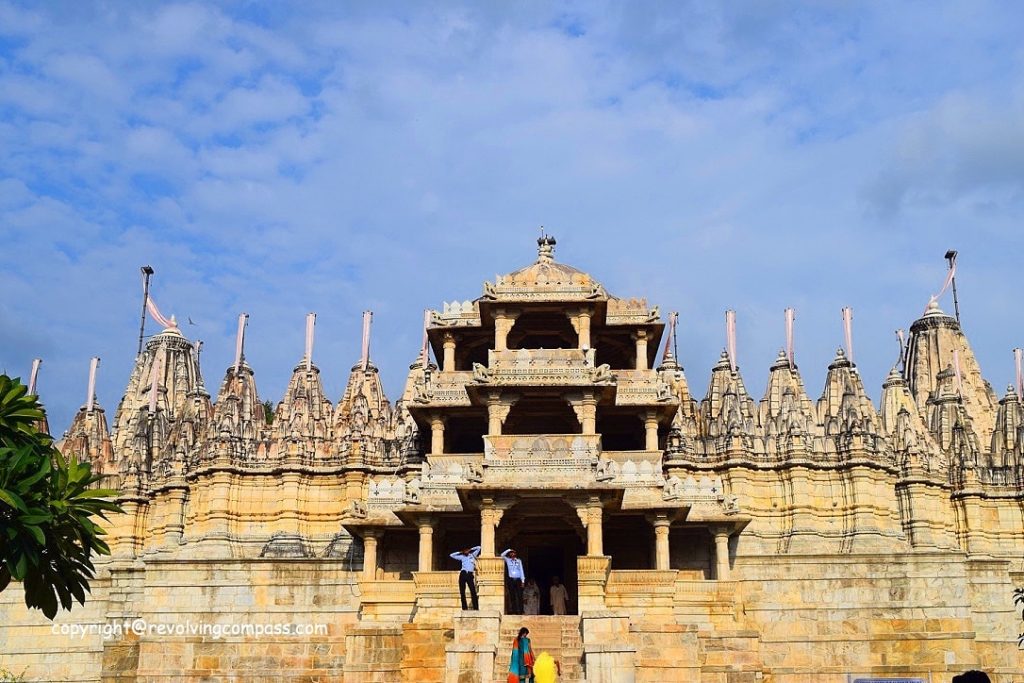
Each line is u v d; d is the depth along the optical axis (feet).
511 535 189.88
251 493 233.76
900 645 194.49
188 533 234.58
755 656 170.81
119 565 234.17
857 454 226.99
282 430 239.71
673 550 204.23
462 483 181.68
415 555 207.00
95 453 268.82
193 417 262.26
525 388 195.11
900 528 233.55
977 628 211.61
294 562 209.87
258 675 190.60
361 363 260.62
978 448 257.14
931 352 298.97
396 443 235.81
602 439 223.92
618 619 159.12
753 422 233.76
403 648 172.55
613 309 216.54
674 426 231.09
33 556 89.25
